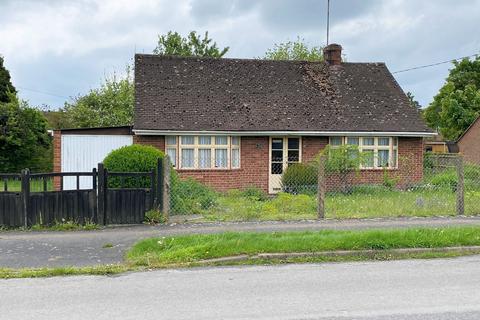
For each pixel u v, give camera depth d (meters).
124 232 11.04
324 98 23.67
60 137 20.30
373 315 5.63
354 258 8.80
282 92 23.55
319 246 8.99
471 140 41.38
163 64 23.72
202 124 20.97
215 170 21.27
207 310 5.86
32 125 31.31
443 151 48.22
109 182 12.43
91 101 34.94
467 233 9.92
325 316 5.61
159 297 6.45
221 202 15.59
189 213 13.46
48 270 7.85
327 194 18.34
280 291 6.69
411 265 8.30
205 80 23.39
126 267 8.12
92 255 9.01
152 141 20.80
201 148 21.23
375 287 6.88
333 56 25.80
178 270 8.00
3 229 11.40
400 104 24.19
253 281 7.25
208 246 8.88
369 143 22.81
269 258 8.63
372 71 25.95
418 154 23.28
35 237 10.55
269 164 21.88
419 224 11.70
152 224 11.93
